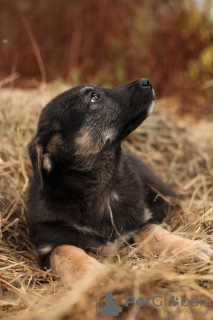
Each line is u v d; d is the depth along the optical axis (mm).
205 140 1335
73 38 1878
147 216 1033
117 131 1034
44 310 840
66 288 896
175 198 1124
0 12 2096
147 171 1131
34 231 1024
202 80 1625
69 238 992
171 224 1051
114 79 1741
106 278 854
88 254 991
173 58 1664
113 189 1013
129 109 1036
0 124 1243
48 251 988
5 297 890
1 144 1183
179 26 1681
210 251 917
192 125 1434
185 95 1597
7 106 1284
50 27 1945
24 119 1267
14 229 1074
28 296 885
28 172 1182
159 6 1800
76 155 1010
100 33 1873
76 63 1816
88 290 845
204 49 1641
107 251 992
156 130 1325
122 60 1784
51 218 996
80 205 999
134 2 1897
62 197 999
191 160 1275
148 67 1705
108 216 1004
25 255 1026
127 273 866
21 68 1862
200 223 994
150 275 852
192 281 860
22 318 832
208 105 1586
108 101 1033
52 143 1005
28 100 1308
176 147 1304
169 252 934
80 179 1006
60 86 1472
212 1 1652
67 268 935
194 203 1124
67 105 1021
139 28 1765
